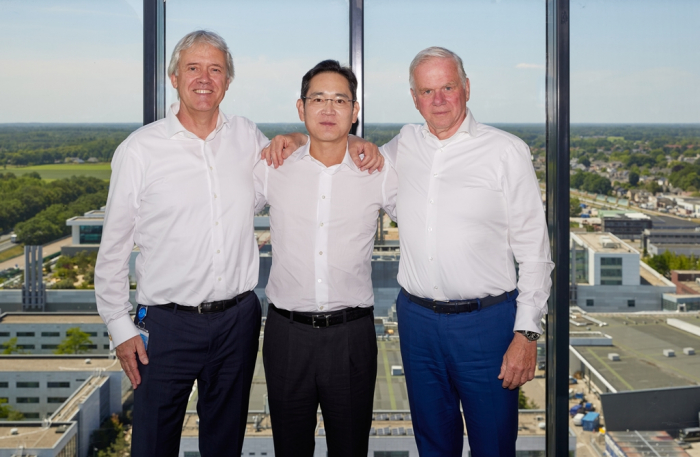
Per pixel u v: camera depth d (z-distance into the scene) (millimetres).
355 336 2262
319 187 2246
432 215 2229
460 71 2199
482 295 2229
